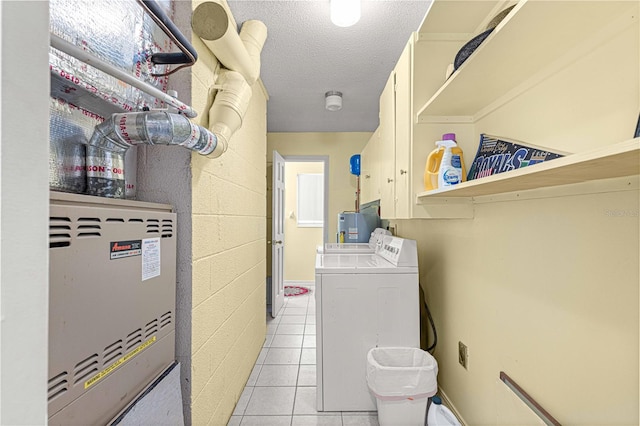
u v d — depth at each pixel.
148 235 0.97
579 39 0.82
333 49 2.10
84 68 0.82
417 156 1.47
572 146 0.87
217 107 1.41
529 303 1.05
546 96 0.97
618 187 0.73
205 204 1.36
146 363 0.95
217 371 1.51
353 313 1.78
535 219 1.02
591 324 0.80
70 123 0.87
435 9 1.21
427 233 2.14
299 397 1.92
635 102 0.68
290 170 5.14
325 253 2.58
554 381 0.93
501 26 0.77
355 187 4.22
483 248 1.35
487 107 1.33
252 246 2.27
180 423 1.11
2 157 0.30
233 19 1.74
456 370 1.63
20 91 0.31
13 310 0.31
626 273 0.71
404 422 1.47
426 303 2.13
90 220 0.72
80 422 0.67
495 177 0.84
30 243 0.32
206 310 1.37
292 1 1.62
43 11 0.34
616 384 0.73
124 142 0.96
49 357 0.60
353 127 4.04
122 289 0.83
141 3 0.73
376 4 1.64
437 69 1.44
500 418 1.21
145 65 1.10
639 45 0.67
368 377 1.58
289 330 3.09
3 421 0.30
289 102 3.10
